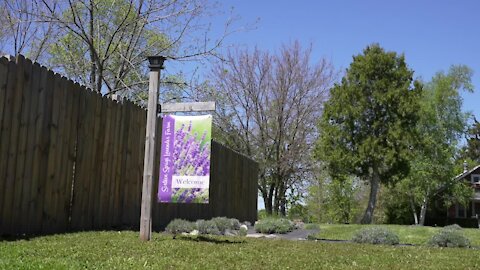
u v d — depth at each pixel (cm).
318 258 622
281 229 1266
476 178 4266
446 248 870
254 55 2784
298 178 2827
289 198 2970
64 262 458
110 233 796
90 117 874
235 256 591
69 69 1673
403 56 2911
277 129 2756
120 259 509
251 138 2802
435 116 3806
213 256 582
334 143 2838
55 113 773
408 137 2792
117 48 1644
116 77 1589
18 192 693
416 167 3534
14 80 679
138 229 951
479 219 3778
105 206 926
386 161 2752
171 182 802
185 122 809
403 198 3847
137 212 1051
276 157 2764
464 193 3756
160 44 1656
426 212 3975
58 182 784
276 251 678
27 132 708
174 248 634
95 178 891
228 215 1636
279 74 2767
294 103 2766
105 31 1684
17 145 688
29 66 710
